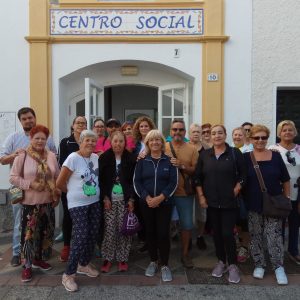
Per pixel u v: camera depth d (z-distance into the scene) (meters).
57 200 4.18
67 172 3.85
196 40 6.17
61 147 4.81
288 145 4.47
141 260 4.64
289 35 6.17
